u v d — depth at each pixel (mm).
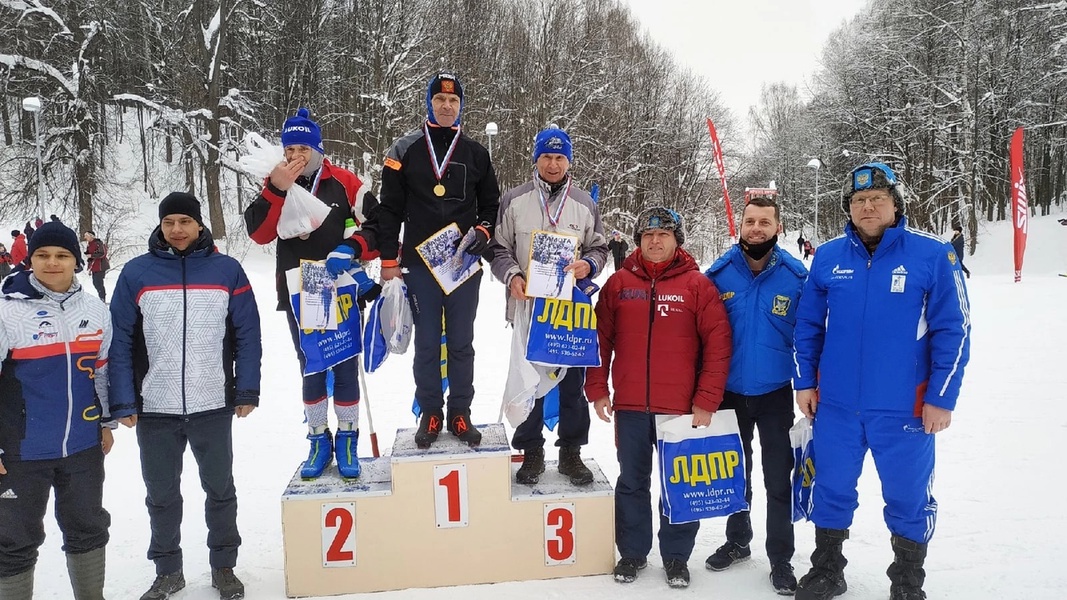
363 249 3447
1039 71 31359
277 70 31594
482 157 3758
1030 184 37688
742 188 45688
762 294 3434
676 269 3480
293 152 3465
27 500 2879
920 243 3068
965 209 31656
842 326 3170
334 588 3357
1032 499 4312
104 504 4543
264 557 3779
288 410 6836
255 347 3400
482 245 3578
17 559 2912
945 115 32500
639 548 3490
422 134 3646
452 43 31891
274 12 30391
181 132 24719
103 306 3090
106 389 3135
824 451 3236
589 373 3648
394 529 3383
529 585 3416
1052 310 13062
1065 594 3146
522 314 3635
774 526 3422
